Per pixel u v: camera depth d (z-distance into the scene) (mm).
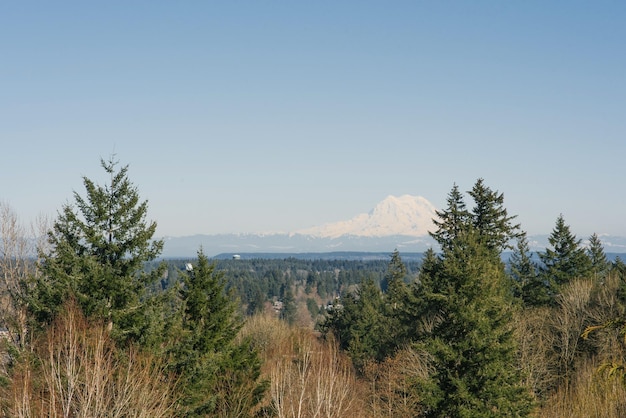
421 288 47656
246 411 26562
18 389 17219
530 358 40969
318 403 27328
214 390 26719
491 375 27922
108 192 24453
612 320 9945
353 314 74375
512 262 65375
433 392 28812
